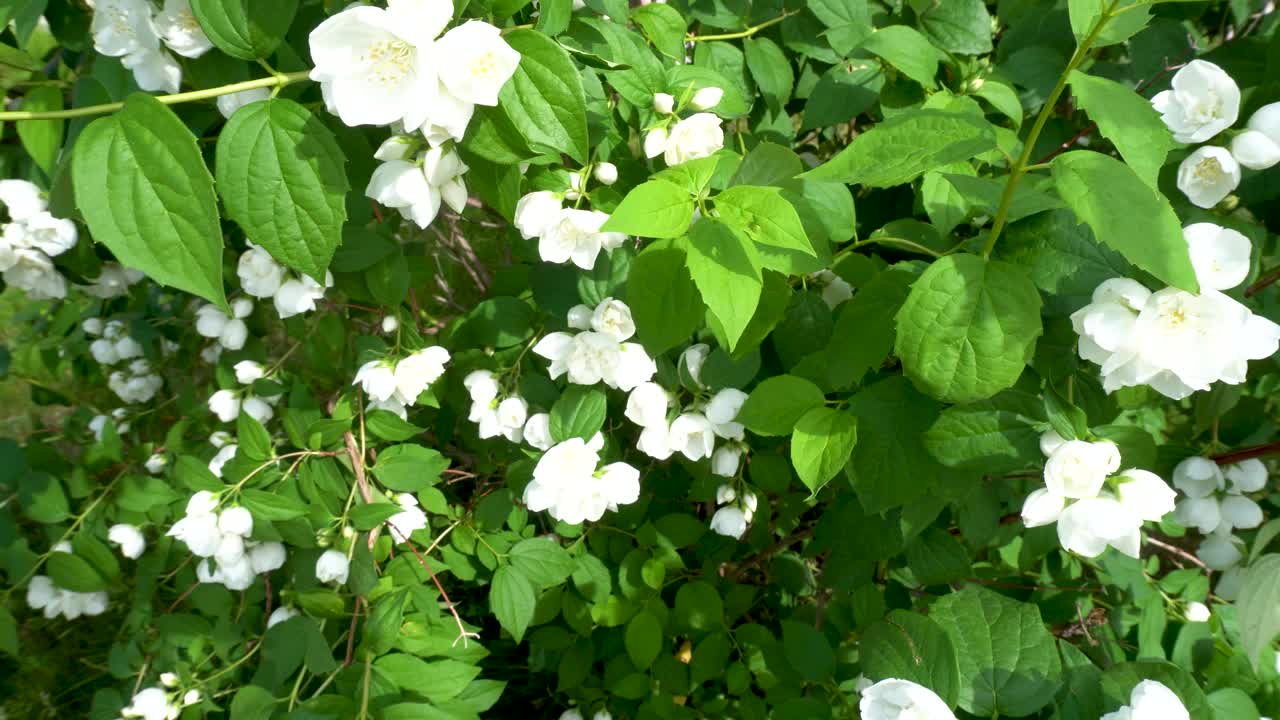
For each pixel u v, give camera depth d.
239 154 0.27
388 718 0.35
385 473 0.42
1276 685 0.41
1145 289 0.27
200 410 0.54
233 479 0.42
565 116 0.28
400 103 0.26
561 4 0.30
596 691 0.55
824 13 0.43
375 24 0.24
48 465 0.53
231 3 0.28
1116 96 0.24
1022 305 0.27
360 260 0.38
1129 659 0.47
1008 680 0.32
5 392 0.84
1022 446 0.31
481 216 0.60
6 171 0.44
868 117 0.55
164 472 0.57
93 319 0.64
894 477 0.34
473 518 0.48
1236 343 0.27
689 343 0.41
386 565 0.48
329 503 0.43
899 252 0.43
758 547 0.52
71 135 0.31
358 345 0.43
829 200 0.36
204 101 0.34
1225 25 0.50
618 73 0.36
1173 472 0.44
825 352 0.35
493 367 0.44
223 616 0.46
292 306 0.39
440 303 0.63
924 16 0.44
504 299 0.43
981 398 0.28
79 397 0.71
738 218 0.27
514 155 0.29
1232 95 0.33
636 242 0.39
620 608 0.50
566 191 0.33
